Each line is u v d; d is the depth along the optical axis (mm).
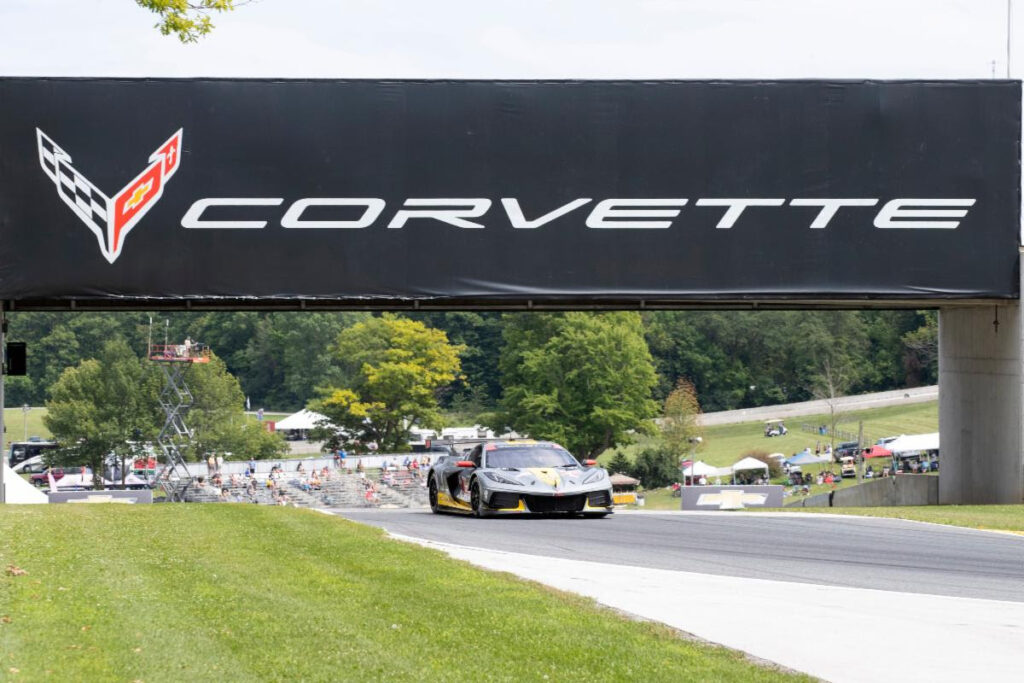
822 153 87125
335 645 25359
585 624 28969
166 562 36469
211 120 84750
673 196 86562
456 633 27391
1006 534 56438
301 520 52750
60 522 46000
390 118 85812
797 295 86875
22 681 21125
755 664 25484
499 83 86062
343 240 85438
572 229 86188
